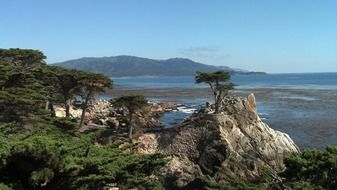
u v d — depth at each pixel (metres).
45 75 54.97
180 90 191.50
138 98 56.22
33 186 19.95
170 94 166.38
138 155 21.53
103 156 20.58
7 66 49.28
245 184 23.31
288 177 21.72
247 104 55.91
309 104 115.94
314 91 168.12
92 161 19.00
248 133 53.69
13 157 19.36
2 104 39.53
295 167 21.56
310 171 20.75
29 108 39.91
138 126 63.28
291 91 169.62
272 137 54.09
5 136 25.86
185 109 110.31
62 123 36.25
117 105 56.91
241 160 48.62
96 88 61.69
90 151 21.08
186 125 53.94
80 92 63.41
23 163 19.22
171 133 54.06
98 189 19.61
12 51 62.94
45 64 67.56
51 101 58.03
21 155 19.27
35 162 19.33
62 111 72.62
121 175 19.28
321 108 106.00
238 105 55.94
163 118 94.06
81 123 61.50
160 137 54.25
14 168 19.84
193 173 46.97
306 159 21.88
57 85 59.38
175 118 94.38
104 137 54.88
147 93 173.38
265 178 23.55
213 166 48.56
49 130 32.53
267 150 52.25
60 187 19.44
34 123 37.12
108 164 19.45
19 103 39.09
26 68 58.47
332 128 76.19
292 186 20.73
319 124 80.81
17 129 33.41
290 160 21.72
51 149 19.16
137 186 20.88
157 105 109.00
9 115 39.22
